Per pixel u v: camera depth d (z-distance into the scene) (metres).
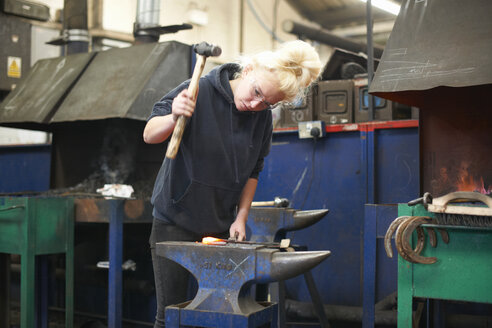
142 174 3.09
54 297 3.56
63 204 2.58
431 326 2.44
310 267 1.41
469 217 1.68
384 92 2.11
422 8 2.11
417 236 1.78
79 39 3.68
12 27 4.67
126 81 2.88
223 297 1.51
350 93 3.19
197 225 1.71
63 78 3.20
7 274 2.85
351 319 2.84
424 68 1.94
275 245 1.68
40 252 2.48
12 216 2.50
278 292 2.64
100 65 3.12
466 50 1.91
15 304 3.81
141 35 3.33
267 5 7.67
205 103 1.62
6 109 3.22
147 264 3.15
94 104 2.87
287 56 1.49
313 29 6.00
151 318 3.14
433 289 1.75
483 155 2.25
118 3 5.65
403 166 2.88
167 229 1.75
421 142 2.36
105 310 3.38
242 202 1.88
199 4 6.75
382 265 2.90
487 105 2.25
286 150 3.23
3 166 4.23
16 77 4.68
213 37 6.95
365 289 1.97
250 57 1.59
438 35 2.00
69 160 3.38
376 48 4.01
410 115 3.32
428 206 1.71
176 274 1.72
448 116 2.31
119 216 2.53
